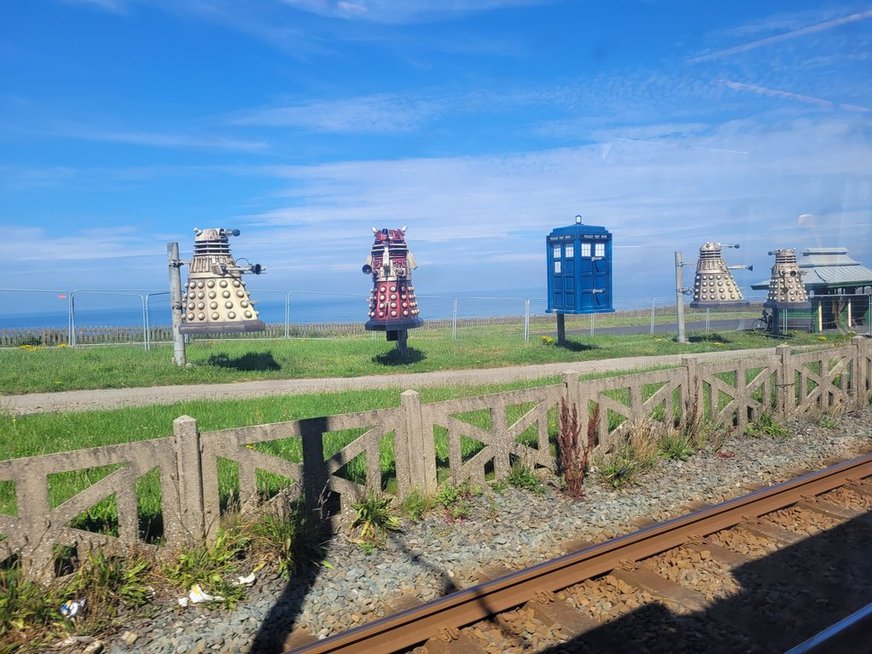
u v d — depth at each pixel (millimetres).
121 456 6016
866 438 11352
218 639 5164
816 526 7355
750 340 27641
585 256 22375
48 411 12633
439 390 14383
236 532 6492
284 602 5684
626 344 25625
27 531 5598
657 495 8383
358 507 7195
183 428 6285
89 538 5875
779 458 9992
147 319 23812
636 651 4945
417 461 7738
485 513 7691
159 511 7223
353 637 4887
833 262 32219
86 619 5336
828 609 5570
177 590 5867
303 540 6449
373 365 19219
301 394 14406
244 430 6664
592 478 8875
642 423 9758
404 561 6473
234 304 17875
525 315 26828
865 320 31734
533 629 5203
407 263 19594
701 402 10703
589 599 5668
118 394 14836
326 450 9328
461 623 5203
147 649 5047
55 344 24906
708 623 5324
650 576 6055
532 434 10398
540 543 6969
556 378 16375
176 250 18219
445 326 36000
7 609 5195
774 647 5012
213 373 17484
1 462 5496
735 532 7133
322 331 30500
